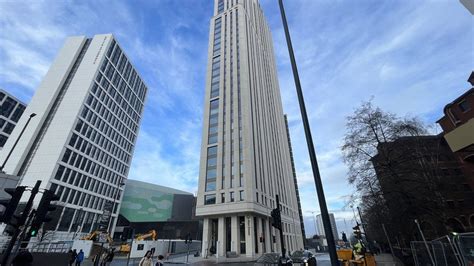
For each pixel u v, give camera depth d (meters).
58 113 62.69
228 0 81.06
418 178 19.56
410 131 20.73
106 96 76.50
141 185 99.69
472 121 6.89
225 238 45.72
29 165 55.38
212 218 49.19
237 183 48.12
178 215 100.62
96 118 70.94
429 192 19.22
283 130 93.94
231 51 65.88
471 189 28.06
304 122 6.61
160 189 105.56
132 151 93.75
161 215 97.88
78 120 63.25
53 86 67.75
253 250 43.00
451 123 34.25
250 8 86.25
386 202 20.66
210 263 30.00
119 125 84.44
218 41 70.81
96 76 71.12
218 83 62.47
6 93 62.50
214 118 57.81
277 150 75.81
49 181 53.22
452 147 7.55
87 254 32.03
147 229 90.81
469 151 7.48
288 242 62.19
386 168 20.44
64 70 71.19
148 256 11.81
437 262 12.37
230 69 62.69
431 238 21.92
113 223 76.81
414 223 20.28
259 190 50.62
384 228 28.14
